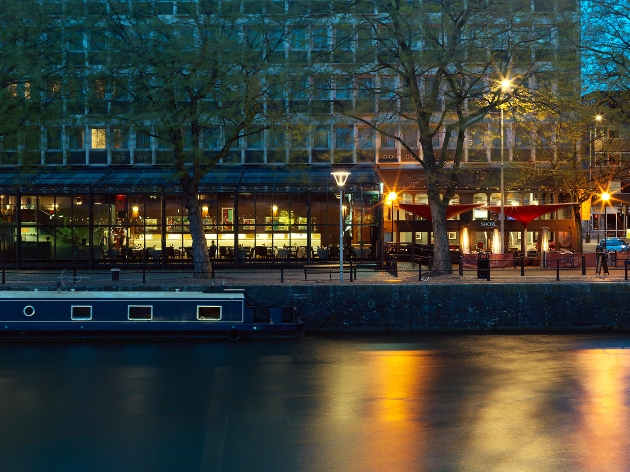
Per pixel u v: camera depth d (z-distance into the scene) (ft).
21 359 82.53
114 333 92.94
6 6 108.78
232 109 108.27
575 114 124.67
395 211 197.36
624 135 123.75
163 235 151.94
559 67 117.50
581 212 172.24
